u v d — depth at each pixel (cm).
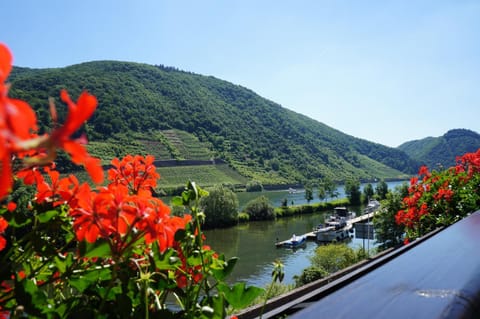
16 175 102
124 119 12325
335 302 69
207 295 112
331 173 15725
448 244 121
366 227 2997
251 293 108
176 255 113
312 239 5291
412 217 626
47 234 118
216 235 5391
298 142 17300
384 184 9975
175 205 121
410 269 90
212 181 11269
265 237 5281
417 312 62
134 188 143
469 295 72
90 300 99
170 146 12131
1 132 32
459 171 672
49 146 36
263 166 14000
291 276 3481
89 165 42
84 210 86
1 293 87
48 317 86
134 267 105
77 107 37
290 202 9869
